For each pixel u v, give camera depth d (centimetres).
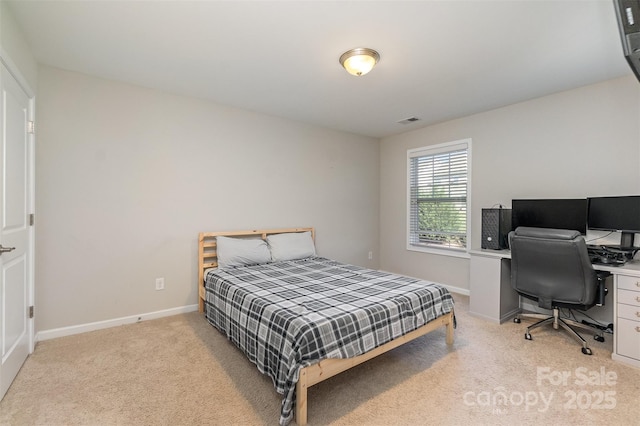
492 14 181
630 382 194
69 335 258
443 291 246
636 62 114
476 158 371
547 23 189
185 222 317
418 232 450
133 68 253
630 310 214
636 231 239
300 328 164
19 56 197
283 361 165
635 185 259
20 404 170
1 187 172
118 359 221
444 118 388
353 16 184
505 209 323
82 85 262
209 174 331
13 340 192
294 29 197
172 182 309
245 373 204
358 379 199
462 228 393
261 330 192
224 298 253
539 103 316
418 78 269
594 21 187
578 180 290
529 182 325
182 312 315
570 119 295
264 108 351
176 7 176
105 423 157
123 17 186
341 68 251
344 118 389
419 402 176
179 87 293
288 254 357
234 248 322
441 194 418
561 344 248
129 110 284
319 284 253
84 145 263
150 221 296
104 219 273
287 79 273
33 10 179
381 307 200
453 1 171
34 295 232
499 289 294
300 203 407
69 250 258
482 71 256
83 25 194
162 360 220
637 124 258
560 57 232
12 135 191
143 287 294
